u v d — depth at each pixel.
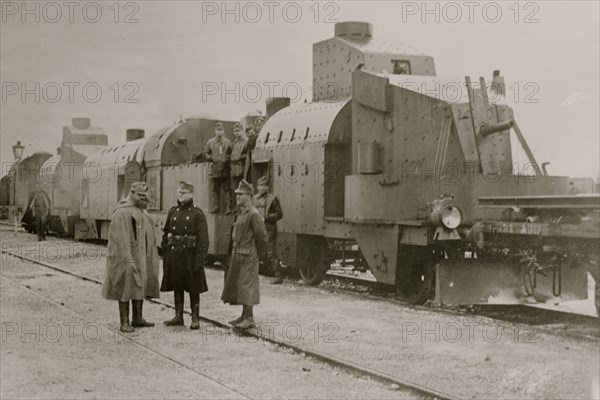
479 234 10.20
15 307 11.61
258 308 11.23
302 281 15.19
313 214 14.15
